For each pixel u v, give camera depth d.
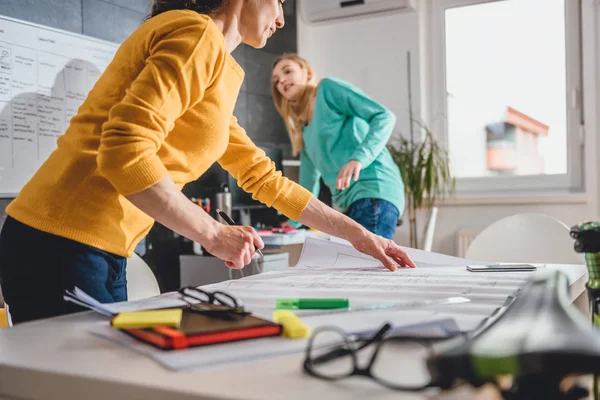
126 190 0.82
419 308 0.77
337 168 2.53
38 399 0.52
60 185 0.96
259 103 3.60
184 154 1.03
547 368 0.36
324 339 0.60
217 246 0.87
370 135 2.32
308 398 0.43
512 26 3.61
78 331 0.67
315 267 1.31
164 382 0.47
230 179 3.04
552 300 0.45
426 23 3.80
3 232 1.02
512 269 1.21
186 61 0.89
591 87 3.38
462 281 1.04
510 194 3.58
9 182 2.12
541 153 3.56
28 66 2.18
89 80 2.45
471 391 0.43
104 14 2.55
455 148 3.78
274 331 0.61
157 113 0.86
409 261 1.27
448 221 3.63
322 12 3.84
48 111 2.26
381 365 0.52
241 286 1.02
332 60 3.98
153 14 1.08
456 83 3.76
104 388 0.49
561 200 3.34
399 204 2.48
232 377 0.49
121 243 1.02
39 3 2.25
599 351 0.36
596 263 0.66
